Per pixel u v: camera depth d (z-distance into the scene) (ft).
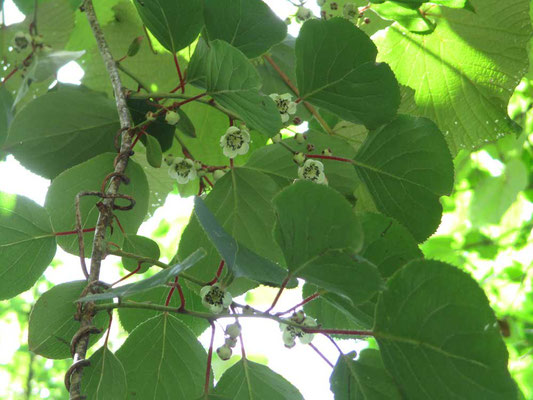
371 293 1.18
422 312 1.16
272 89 2.04
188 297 1.64
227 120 2.11
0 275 1.49
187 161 1.72
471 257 5.09
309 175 1.62
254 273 1.23
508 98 2.17
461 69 2.19
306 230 1.16
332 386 1.30
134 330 1.45
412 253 1.30
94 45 2.19
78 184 1.59
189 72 1.60
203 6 1.57
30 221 1.51
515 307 4.75
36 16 2.03
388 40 2.20
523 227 4.87
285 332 1.41
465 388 1.14
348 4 1.88
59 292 1.46
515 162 3.92
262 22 1.58
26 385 7.73
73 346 1.25
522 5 2.13
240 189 1.59
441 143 1.53
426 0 1.84
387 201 1.58
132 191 1.62
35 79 1.81
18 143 1.67
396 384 1.26
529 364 4.54
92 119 1.70
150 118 1.58
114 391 1.37
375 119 1.55
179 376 1.44
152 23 1.61
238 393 1.40
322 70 1.53
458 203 4.92
